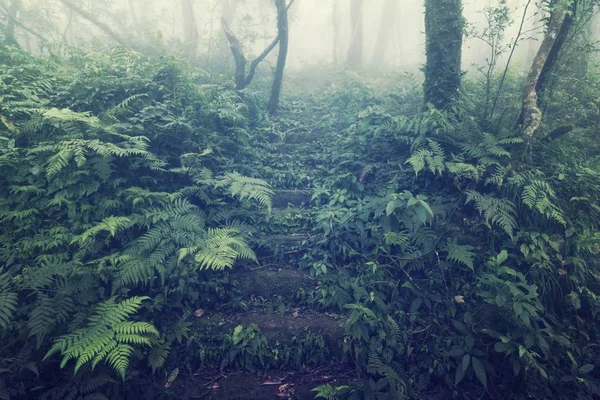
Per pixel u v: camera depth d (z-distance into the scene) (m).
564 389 3.36
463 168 4.45
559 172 4.68
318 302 4.16
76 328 3.22
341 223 4.75
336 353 3.71
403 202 4.54
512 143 4.65
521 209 4.39
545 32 4.95
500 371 3.52
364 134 6.46
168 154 5.14
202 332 3.71
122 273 3.61
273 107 8.80
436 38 5.88
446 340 3.70
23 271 3.46
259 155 6.63
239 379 3.46
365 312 3.68
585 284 4.09
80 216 4.12
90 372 3.10
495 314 3.75
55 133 4.65
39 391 3.00
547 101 5.18
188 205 4.43
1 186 4.15
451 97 5.77
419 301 4.00
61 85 5.40
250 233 4.89
